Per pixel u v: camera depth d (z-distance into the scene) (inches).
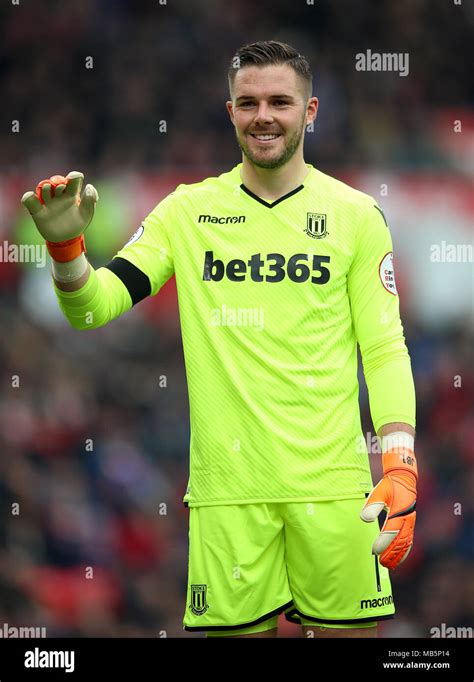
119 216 1612.9
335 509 521.7
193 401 527.8
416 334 1624.0
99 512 1416.1
